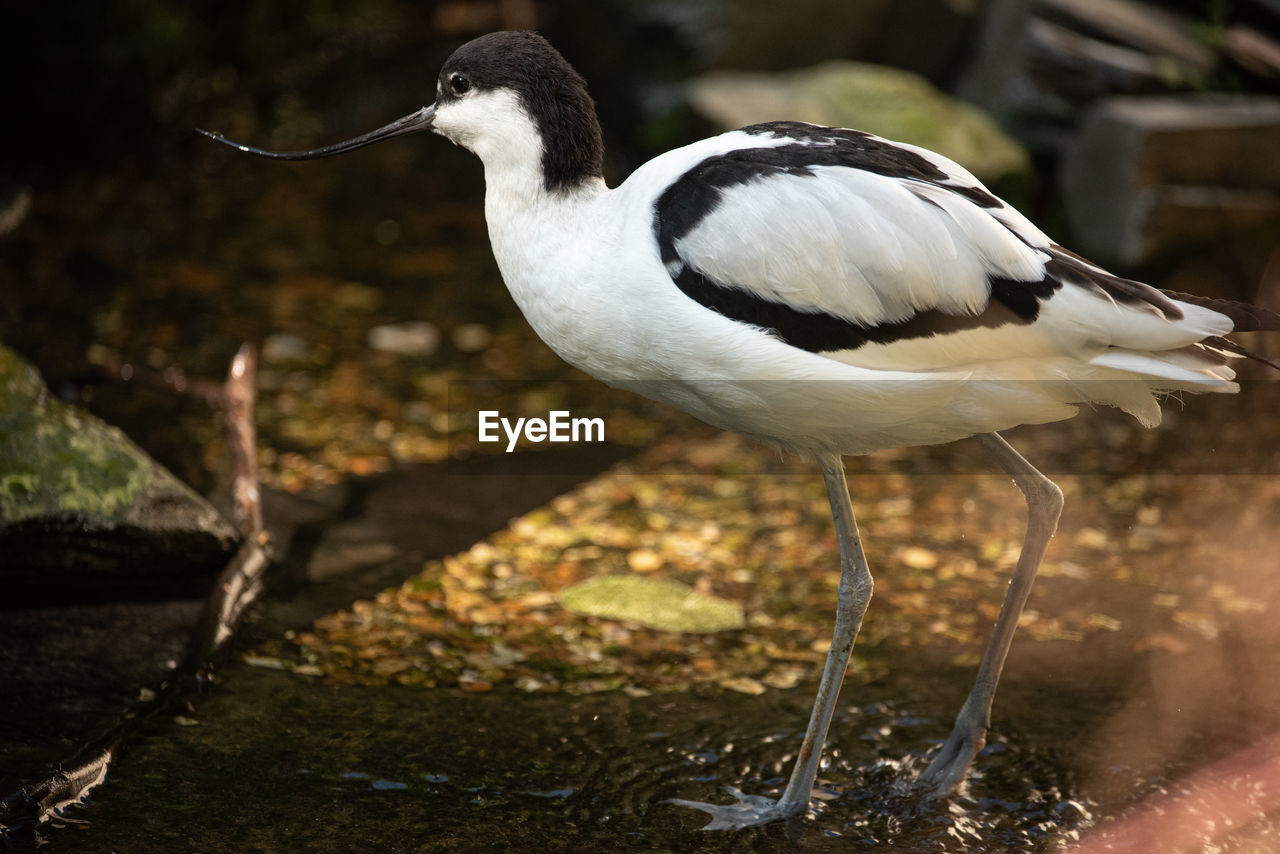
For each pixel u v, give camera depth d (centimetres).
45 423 797
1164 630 784
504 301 1267
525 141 612
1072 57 1359
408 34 1967
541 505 933
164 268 1259
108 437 808
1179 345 577
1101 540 894
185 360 1085
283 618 775
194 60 1634
